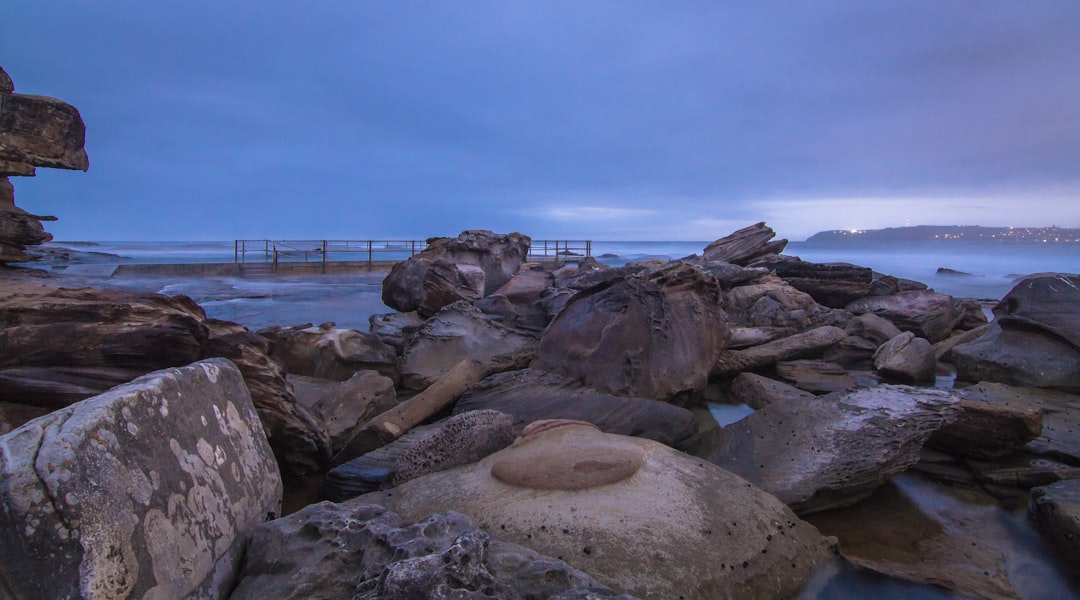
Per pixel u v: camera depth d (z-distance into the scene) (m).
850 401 5.12
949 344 9.62
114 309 4.23
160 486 2.22
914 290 14.05
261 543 2.62
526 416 5.44
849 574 3.41
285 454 4.69
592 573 2.82
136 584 1.96
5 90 10.48
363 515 2.76
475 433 4.42
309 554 2.51
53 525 1.80
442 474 3.96
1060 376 6.92
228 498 2.65
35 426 1.97
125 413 2.21
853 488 4.32
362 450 5.02
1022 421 4.77
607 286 7.37
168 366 4.22
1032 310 7.68
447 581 2.04
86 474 1.93
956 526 4.16
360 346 7.73
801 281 14.29
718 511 3.41
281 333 7.77
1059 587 3.43
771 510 3.65
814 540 3.58
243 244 30.23
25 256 10.50
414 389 7.71
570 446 3.98
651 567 2.89
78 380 3.97
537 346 8.04
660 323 6.84
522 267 18.41
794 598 3.18
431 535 2.48
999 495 4.61
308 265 28.33
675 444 5.21
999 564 3.65
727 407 7.10
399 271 14.00
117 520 1.96
